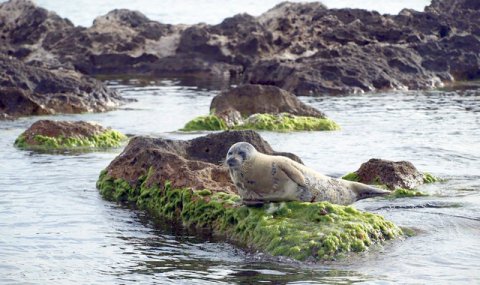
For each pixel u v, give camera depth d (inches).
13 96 3575.3
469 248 1414.9
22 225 1648.6
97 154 2490.2
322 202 1481.3
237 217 1535.4
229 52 5718.5
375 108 3656.5
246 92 3403.1
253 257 1408.7
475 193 1780.3
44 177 2121.1
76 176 2135.8
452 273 1299.2
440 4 5925.2
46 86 3900.1
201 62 5634.8
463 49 5118.1
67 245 1513.3
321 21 5698.8
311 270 1321.4
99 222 1679.4
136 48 5905.5
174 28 6225.4
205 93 4463.6
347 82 4436.5
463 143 2625.5
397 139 2738.7
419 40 5177.2
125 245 1513.3
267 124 3026.6
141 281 1306.6
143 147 1995.6
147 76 5531.5
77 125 2714.1
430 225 1529.3
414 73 4697.3
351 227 1419.8
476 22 5556.1
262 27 5880.9
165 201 1743.4
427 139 2723.9
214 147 2054.6
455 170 2110.0
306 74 4448.8
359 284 1250.6
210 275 1323.8
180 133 2955.2
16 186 2010.3
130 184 1888.5
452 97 4062.5
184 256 1435.8
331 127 3034.0
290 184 1487.5
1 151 2539.4
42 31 6299.2
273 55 5413.4
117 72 5713.6
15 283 1304.1
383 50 4827.8
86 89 3917.3
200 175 1744.6
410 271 1306.6
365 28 5442.9
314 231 1411.2
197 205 1637.6
